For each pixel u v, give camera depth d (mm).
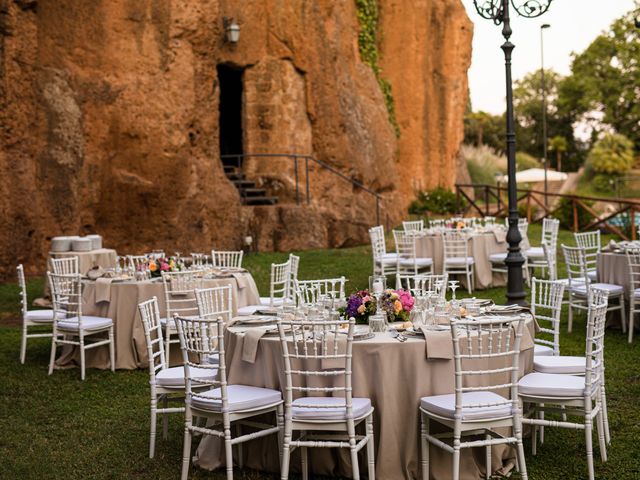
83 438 6547
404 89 27828
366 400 5223
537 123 65812
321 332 5496
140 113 17656
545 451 5875
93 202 17125
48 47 16453
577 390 5391
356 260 17906
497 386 5023
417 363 5273
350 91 23672
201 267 10250
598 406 5578
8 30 15492
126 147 17562
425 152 28438
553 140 61844
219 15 19797
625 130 58219
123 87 17500
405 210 26469
